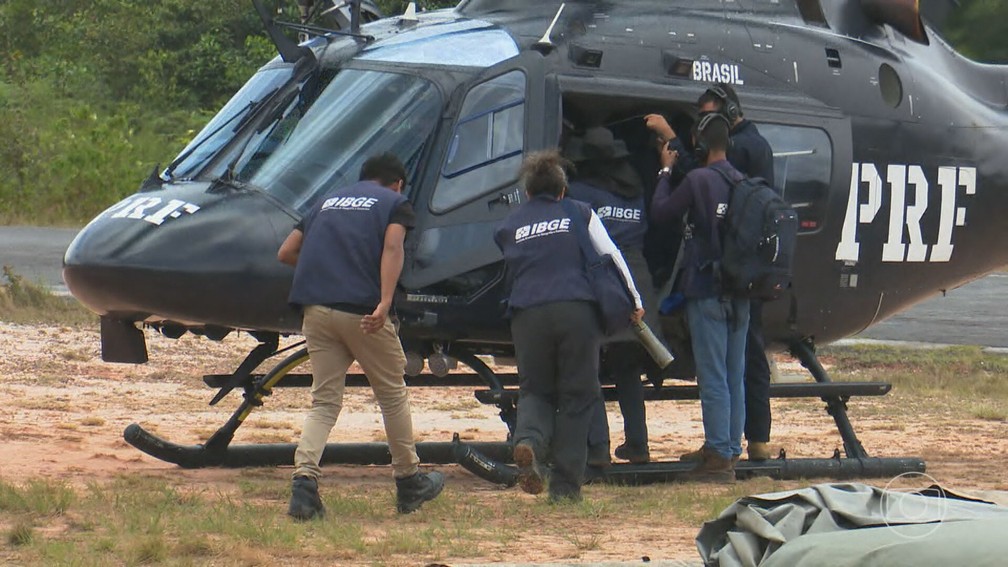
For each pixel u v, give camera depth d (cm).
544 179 2694
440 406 4591
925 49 3872
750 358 3241
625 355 3200
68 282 3017
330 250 2475
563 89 3080
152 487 2738
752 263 2977
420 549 2222
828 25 3612
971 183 3762
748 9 3491
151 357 5222
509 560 2156
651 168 3259
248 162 3114
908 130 3631
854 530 1716
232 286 2903
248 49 14262
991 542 1623
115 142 11825
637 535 2416
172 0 14675
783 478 3244
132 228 2942
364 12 3669
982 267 3894
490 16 3309
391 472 3244
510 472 2972
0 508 2417
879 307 3641
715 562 1830
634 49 3231
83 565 1973
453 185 3006
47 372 4762
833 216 3447
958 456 3800
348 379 3294
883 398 5075
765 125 3350
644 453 3212
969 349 6388
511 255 2680
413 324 2969
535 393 2673
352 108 3094
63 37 14688
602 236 2667
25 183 11381
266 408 4409
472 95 3059
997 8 4997
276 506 2583
